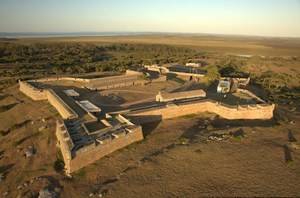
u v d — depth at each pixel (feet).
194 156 119.75
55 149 141.69
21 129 173.58
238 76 340.80
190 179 103.40
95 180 110.22
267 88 302.25
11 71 359.25
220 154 120.78
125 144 138.21
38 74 344.08
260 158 116.88
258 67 434.71
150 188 99.86
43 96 224.33
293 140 137.28
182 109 177.99
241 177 102.94
